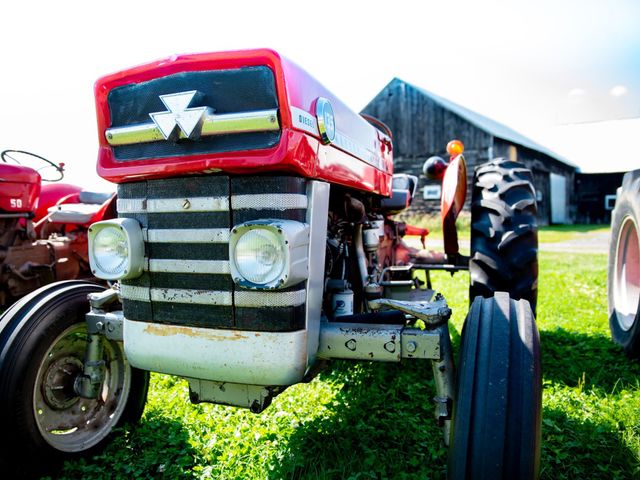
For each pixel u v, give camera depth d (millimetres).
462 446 1534
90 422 2395
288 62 1726
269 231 1634
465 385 1609
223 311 1786
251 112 1677
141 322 1930
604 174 27594
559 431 2348
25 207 4289
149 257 1887
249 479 2072
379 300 1986
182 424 2553
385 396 2812
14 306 2219
